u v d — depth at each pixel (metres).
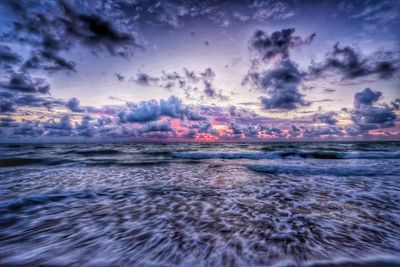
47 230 3.52
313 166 11.45
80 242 3.09
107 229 3.55
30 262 2.59
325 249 2.85
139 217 4.12
